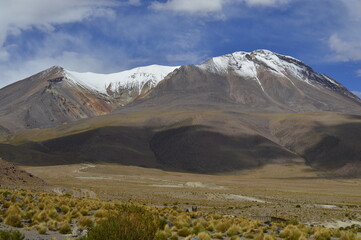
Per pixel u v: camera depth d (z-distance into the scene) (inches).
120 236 661.3
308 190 5708.7
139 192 3671.3
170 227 1089.4
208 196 3595.0
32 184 2674.7
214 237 994.7
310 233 1151.6
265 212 2353.6
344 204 3501.5
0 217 991.6
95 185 4466.0
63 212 1189.1
